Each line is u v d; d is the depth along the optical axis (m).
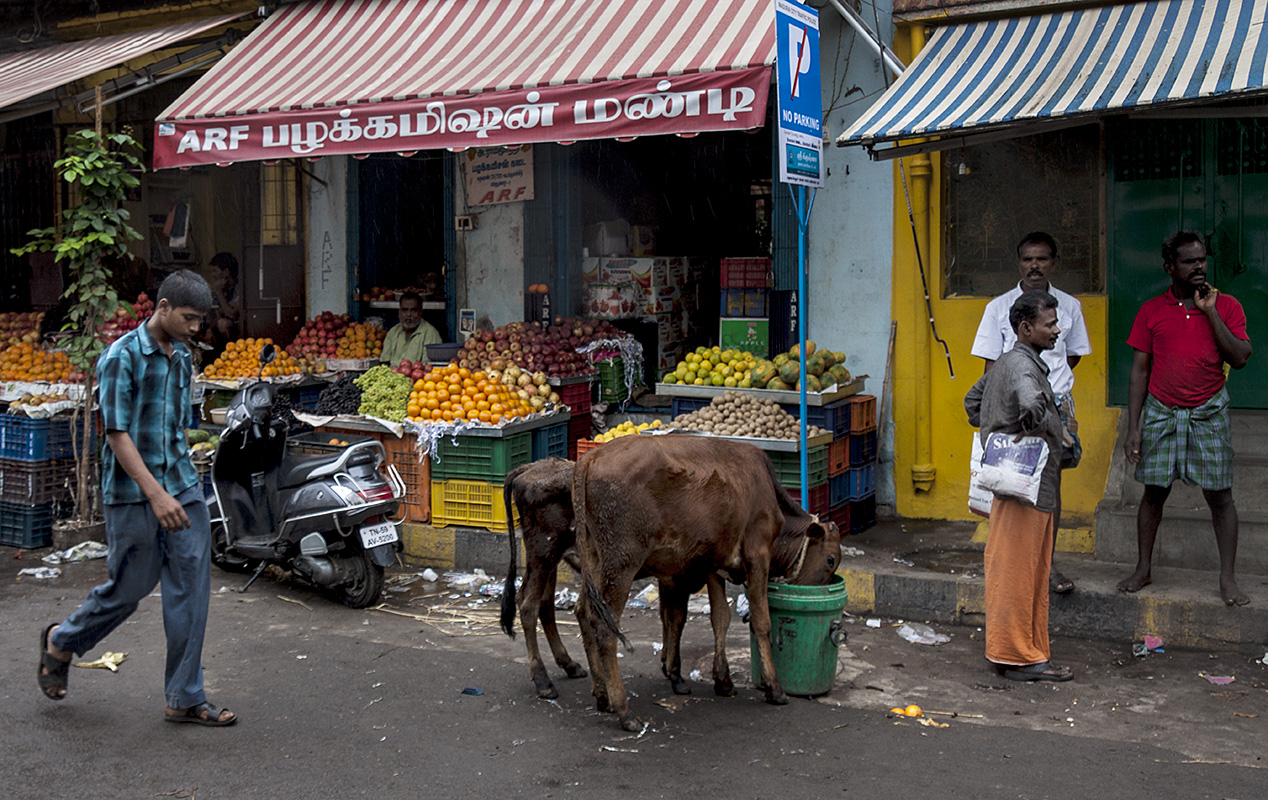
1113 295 7.92
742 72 6.66
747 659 6.05
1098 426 7.91
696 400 8.14
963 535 7.89
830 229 8.58
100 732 4.96
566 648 6.27
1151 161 7.80
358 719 5.17
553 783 4.47
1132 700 5.38
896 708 5.29
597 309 10.26
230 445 7.19
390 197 11.00
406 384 8.20
